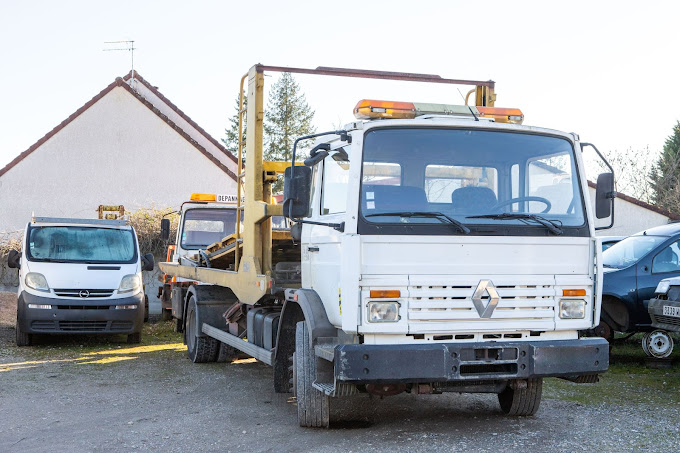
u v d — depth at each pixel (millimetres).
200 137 31438
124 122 27969
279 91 54125
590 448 5852
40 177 27203
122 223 14227
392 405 7680
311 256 6742
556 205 6121
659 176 37188
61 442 6270
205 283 11164
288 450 5887
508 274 5840
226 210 14102
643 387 8820
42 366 10625
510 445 5934
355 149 5742
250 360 11297
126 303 12758
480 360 5668
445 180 5930
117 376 9719
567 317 5973
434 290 5664
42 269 12695
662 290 9695
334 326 6246
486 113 6348
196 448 6012
